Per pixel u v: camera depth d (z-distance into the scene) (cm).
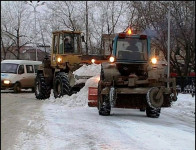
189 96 2025
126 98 1183
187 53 2670
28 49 4978
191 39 2606
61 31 1736
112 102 1114
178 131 955
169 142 800
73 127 953
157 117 1218
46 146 733
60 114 1208
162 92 1112
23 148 714
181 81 2334
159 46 2684
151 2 2733
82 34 1769
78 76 1549
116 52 1207
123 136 845
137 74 1216
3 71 2347
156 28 2684
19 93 2303
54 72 1773
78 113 1241
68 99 1503
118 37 1214
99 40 4025
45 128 933
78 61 1712
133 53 1207
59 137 822
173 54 3109
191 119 1244
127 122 1057
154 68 1164
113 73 1152
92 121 1063
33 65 2444
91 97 1289
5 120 1071
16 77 2308
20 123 1013
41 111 1287
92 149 710
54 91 1680
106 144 755
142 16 2819
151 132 906
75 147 726
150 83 1141
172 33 2620
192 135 905
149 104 1106
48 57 1873
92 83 1448
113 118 1141
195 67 2731
